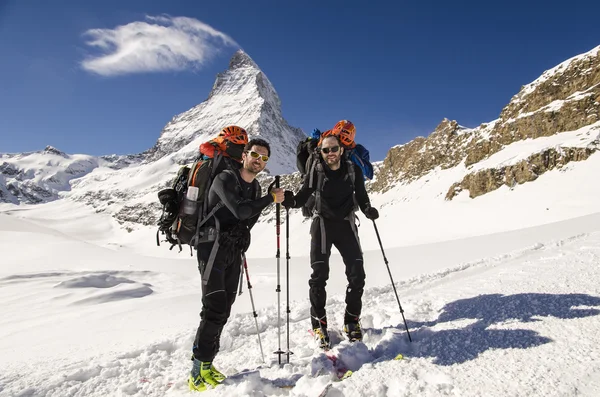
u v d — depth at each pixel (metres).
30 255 44.59
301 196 3.84
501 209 55.31
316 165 3.95
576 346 2.73
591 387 2.26
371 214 4.04
